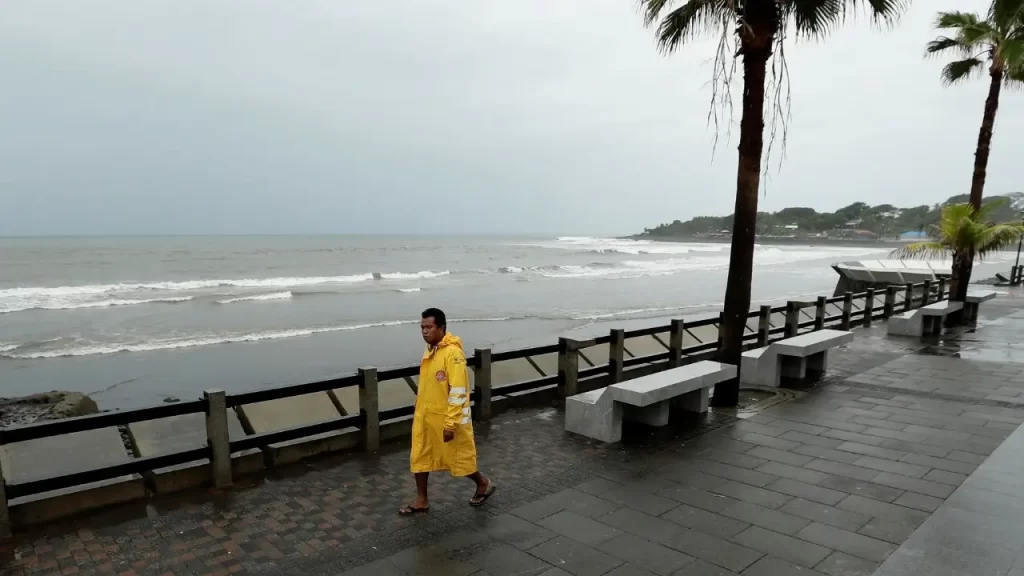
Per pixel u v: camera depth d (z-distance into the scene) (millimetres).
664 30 7926
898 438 6348
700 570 3729
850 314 15180
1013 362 10531
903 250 17188
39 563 3830
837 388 8672
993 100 14891
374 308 28219
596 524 4383
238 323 23484
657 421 6816
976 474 5277
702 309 29078
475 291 36750
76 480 4504
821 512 4547
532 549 4012
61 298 29625
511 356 7500
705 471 5434
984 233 14812
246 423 7379
